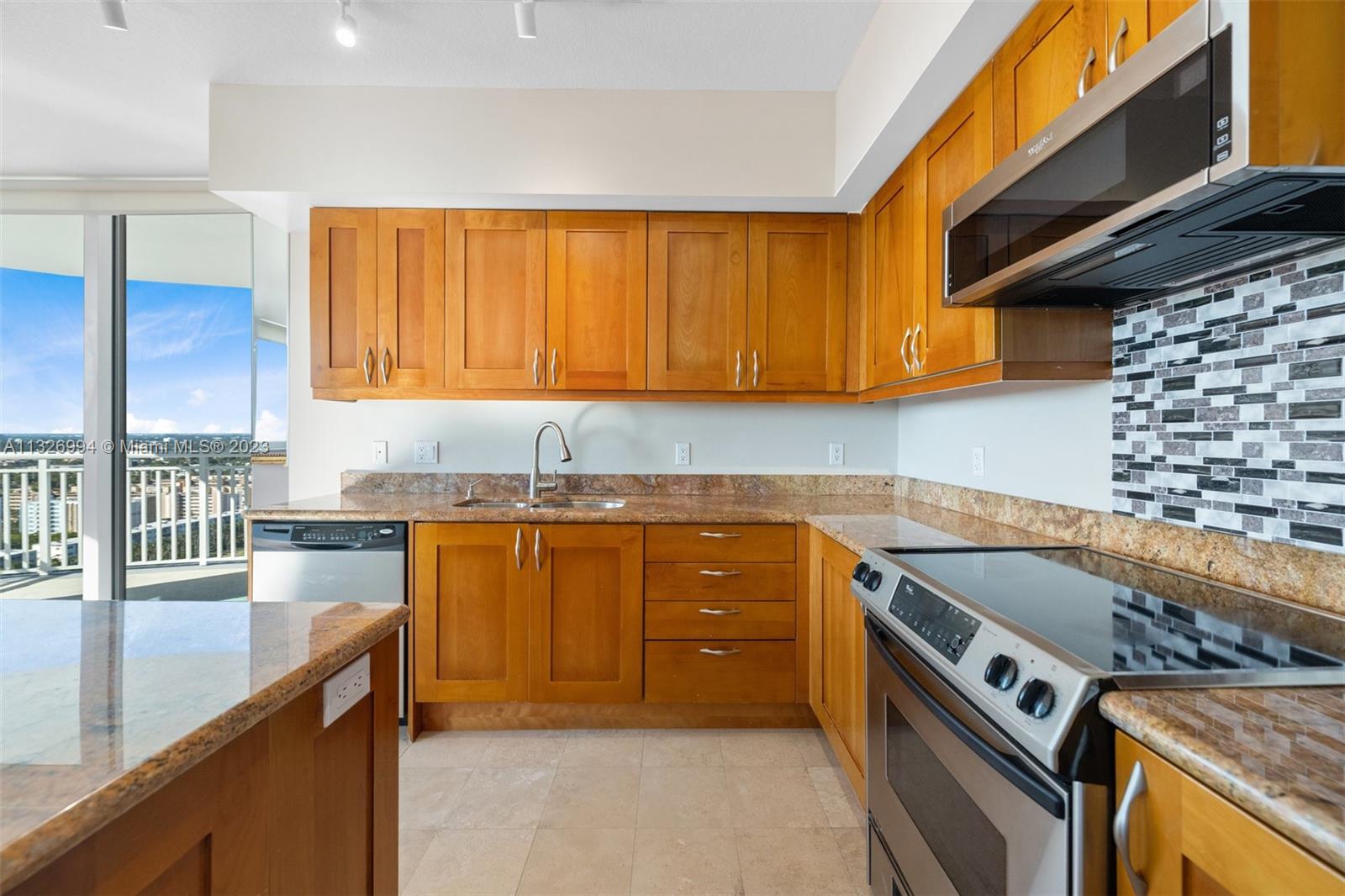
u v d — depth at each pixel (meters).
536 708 2.26
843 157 2.18
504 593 2.19
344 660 0.82
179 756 0.54
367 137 2.22
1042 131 1.06
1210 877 0.56
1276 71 0.69
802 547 2.20
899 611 1.19
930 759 1.07
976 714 0.91
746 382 2.42
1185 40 0.76
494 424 2.77
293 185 2.20
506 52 2.03
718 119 2.27
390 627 0.95
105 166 2.76
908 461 2.72
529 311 2.38
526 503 2.68
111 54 2.01
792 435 2.81
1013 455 1.87
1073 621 0.93
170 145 2.57
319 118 2.21
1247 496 1.11
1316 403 0.99
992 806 0.86
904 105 1.64
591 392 2.40
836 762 2.03
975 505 2.08
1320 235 0.92
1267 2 0.68
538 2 1.79
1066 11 1.16
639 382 2.40
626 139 2.26
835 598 1.88
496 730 2.26
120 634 0.85
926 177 1.79
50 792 0.47
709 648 2.19
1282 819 0.47
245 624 0.90
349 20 1.72
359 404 2.77
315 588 2.18
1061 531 1.62
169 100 2.27
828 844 1.62
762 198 2.29
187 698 0.64
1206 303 1.19
